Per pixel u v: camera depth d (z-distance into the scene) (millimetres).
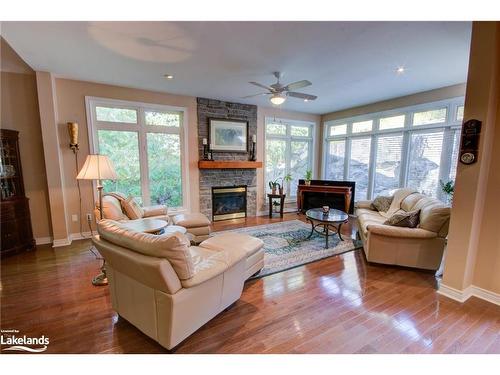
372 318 2061
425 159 4605
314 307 2213
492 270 2291
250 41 2586
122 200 3496
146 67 3332
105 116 4211
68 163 3924
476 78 2135
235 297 2199
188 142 4953
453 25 2271
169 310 1550
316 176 6945
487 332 1899
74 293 2430
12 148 3453
